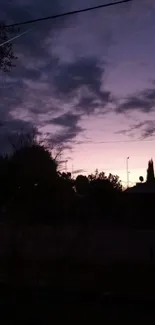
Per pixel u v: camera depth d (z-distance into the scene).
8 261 18.91
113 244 22.92
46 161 20.33
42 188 20.05
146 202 32.41
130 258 21.20
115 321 10.34
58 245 19.98
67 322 10.20
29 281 15.86
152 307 12.00
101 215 22.77
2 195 19.97
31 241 20.03
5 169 20.08
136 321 10.36
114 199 24.55
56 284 15.30
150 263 19.78
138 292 13.66
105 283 15.44
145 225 30.31
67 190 20.59
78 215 20.50
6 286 14.88
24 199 19.80
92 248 20.66
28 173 19.91
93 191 22.34
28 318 10.59
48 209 20.12
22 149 20.61
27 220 19.77
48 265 18.84
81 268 18.80
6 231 19.86
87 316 10.88
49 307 11.95
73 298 13.11
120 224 25.17
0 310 11.57
